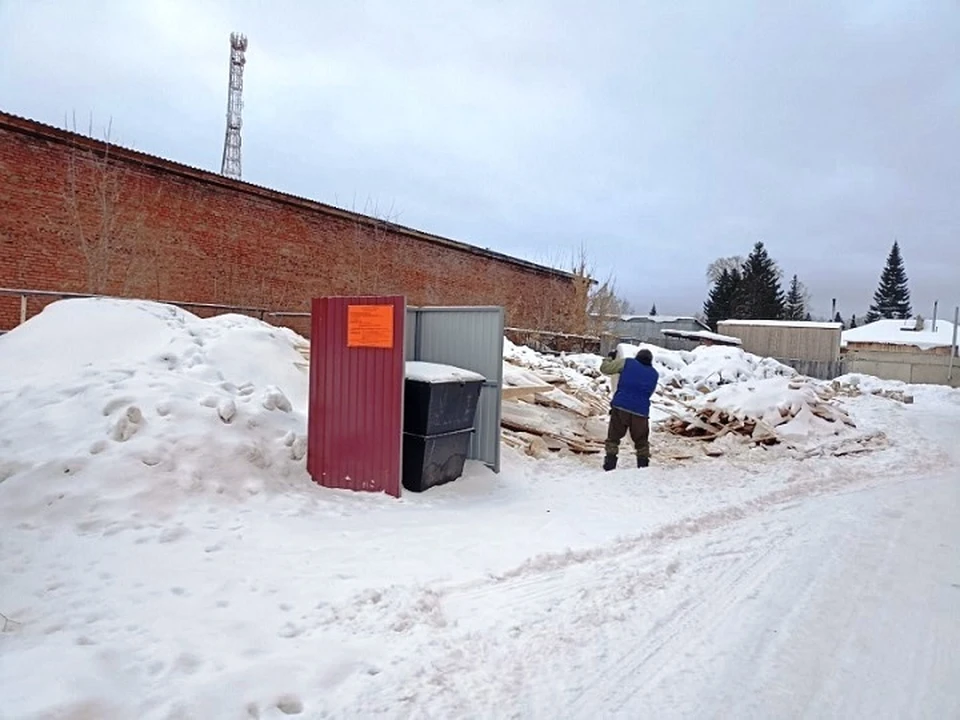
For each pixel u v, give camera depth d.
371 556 4.80
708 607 4.23
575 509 6.75
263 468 6.38
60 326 8.80
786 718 2.96
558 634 3.69
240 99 42.53
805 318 83.56
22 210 13.33
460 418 7.31
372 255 21.19
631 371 9.30
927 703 3.14
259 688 2.90
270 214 17.97
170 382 6.85
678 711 2.97
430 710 2.86
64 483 5.32
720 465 9.91
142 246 15.16
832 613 4.20
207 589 3.97
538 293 31.11
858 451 11.81
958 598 4.55
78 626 3.38
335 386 6.84
